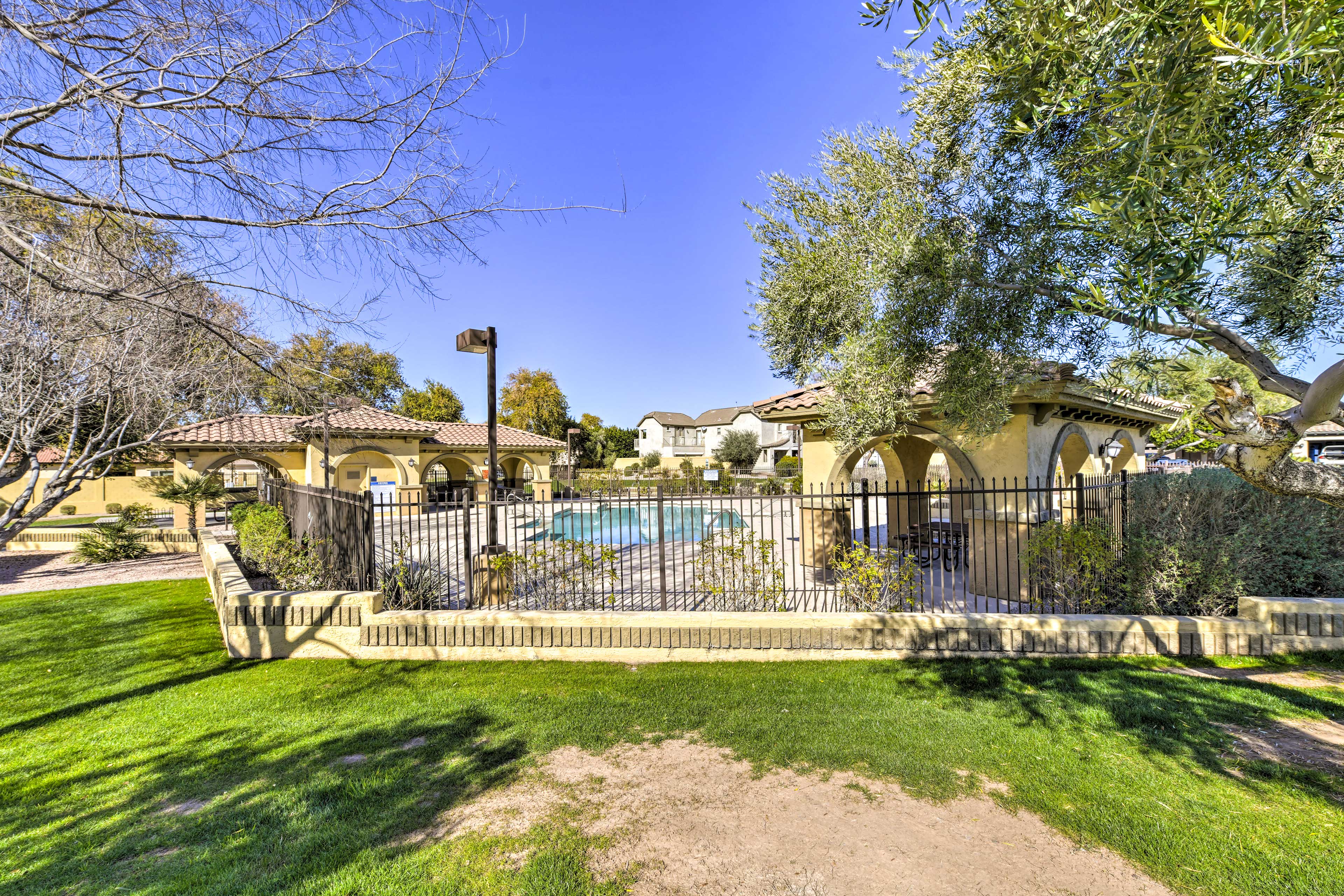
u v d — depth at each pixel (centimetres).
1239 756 381
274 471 2450
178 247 377
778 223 646
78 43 309
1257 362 320
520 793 363
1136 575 641
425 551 1424
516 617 623
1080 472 1196
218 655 661
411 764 401
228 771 394
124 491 2948
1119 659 569
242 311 477
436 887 279
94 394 437
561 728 453
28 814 345
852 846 308
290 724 469
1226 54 256
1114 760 383
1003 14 419
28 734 457
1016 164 512
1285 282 400
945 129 536
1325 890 263
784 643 600
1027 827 320
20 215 347
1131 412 1098
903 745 413
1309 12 208
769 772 385
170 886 280
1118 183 319
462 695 525
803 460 1169
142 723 473
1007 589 855
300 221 368
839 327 611
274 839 317
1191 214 309
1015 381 552
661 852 305
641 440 7031
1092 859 292
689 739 432
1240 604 581
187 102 321
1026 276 492
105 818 340
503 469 3609
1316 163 354
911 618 594
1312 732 410
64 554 1681
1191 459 631
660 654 609
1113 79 338
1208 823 315
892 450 1388
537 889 277
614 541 1811
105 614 884
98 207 331
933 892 273
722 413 6888
